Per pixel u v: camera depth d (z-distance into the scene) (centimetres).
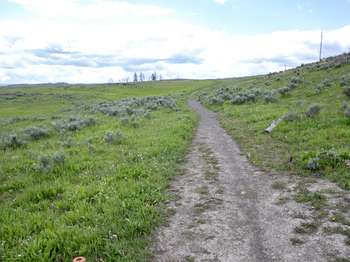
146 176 1152
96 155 1502
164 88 12000
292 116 1886
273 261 634
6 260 649
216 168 1257
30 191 1043
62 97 8650
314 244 681
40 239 698
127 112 3359
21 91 11469
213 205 907
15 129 3059
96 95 9206
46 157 1367
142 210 847
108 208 861
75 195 973
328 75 4066
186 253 677
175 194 1008
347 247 662
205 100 4838
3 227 791
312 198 898
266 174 1141
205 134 2014
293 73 5403
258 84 5375
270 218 808
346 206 836
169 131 1981
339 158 1127
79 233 727
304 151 1299
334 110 2006
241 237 727
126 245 694
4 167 1405
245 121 2253
